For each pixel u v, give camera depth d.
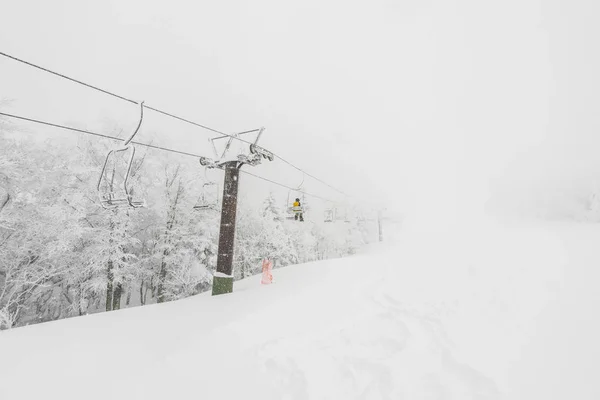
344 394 3.21
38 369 3.70
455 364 3.54
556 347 3.63
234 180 8.91
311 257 30.11
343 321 4.93
